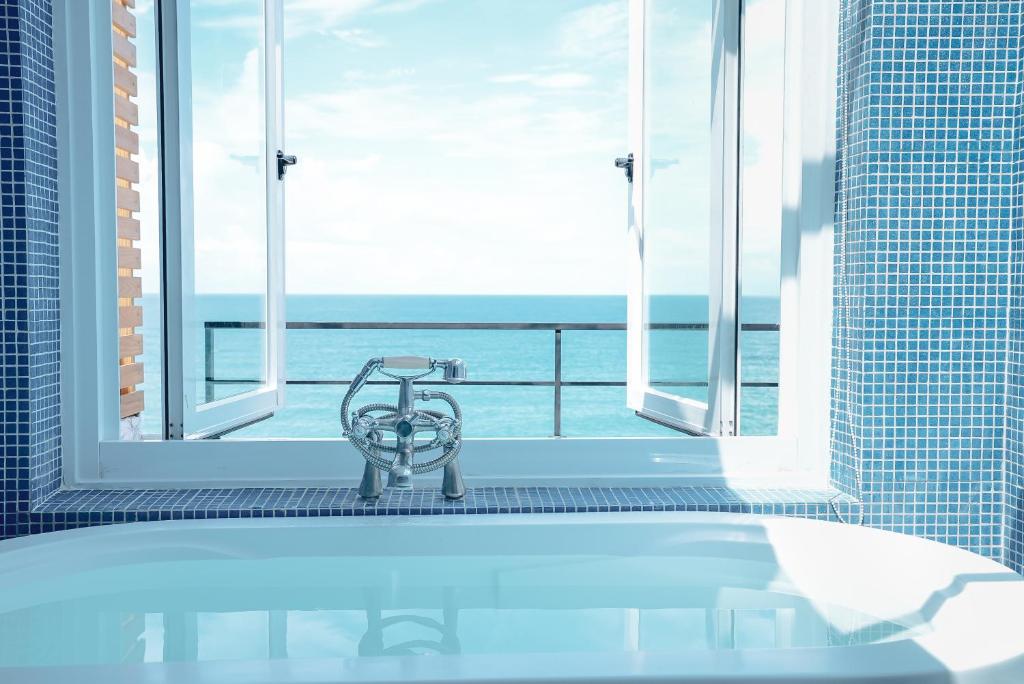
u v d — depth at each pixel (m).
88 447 2.32
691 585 2.07
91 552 1.95
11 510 2.09
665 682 1.29
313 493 2.31
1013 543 2.19
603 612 1.94
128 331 3.20
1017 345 2.17
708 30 2.71
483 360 15.33
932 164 2.19
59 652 1.71
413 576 2.07
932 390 2.22
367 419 2.12
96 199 2.27
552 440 2.42
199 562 2.03
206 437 2.81
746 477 2.44
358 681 1.28
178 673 1.30
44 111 2.15
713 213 2.67
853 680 1.30
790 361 2.47
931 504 2.24
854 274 2.27
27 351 2.07
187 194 2.66
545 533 2.09
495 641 1.78
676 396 2.95
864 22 2.20
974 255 2.20
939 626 1.71
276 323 3.53
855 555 1.99
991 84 2.18
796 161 2.43
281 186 3.62
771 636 1.80
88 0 2.21
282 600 2.00
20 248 2.05
